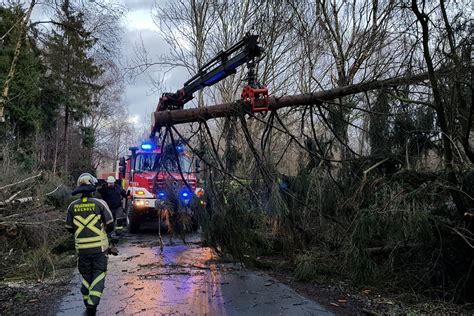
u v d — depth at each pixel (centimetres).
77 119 2811
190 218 770
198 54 1382
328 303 510
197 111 621
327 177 654
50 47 2277
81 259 474
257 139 755
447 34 527
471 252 523
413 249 562
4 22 1798
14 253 704
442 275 538
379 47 725
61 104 2528
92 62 2511
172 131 666
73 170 2780
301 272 615
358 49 814
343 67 863
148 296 538
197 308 489
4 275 639
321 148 675
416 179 554
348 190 624
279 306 498
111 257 811
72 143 2870
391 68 661
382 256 599
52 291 562
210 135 637
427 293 539
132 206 1172
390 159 609
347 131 673
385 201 536
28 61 1895
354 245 556
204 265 736
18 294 543
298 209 667
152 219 1205
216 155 640
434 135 575
